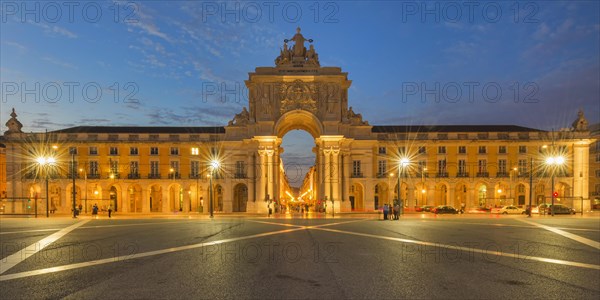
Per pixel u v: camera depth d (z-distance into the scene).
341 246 14.24
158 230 20.69
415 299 7.46
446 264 10.77
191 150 48.81
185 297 7.63
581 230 20.00
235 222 26.83
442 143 49.09
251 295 7.75
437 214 39.09
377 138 49.16
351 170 47.78
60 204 48.22
